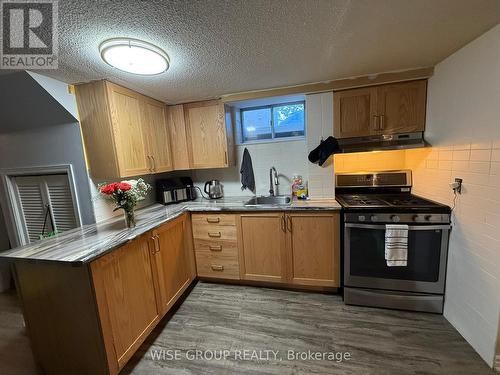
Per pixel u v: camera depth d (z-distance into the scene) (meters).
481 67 1.49
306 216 2.24
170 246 2.18
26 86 1.76
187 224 2.51
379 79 2.09
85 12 1.08
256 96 2.41
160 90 2.21
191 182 3.06
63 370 1.55
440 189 1.97
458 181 1.73
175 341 1.84
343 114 2.27
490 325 1.48
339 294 2.36
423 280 1.98
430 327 1.85
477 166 1.55
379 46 1.58
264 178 2.92
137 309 1.71
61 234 1.79
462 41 1.56
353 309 2.12
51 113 1.97
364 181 2.58
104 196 1.89
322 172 2.40
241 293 2.45
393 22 1.30
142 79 1.92
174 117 2.73
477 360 1.54
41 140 2.13
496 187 1.41
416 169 2.37
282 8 1.14
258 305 2.23
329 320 1.99
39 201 2.31
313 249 2.27
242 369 1.57
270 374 1.53
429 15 1.24
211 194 2.95
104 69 1.68
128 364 1.65
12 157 2.24
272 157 2.86
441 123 1.91
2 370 1.65
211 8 1.11
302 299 2.30
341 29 1.35
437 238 1.90
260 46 1.50
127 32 1.26
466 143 1.64
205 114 2.64
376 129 2.21
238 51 1.55
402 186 2.48
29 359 1.74
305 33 1.38
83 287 1.38
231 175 3.04
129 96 2.12
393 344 1.71
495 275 1.43
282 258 2.37
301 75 2.05
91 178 2.10
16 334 2.00
